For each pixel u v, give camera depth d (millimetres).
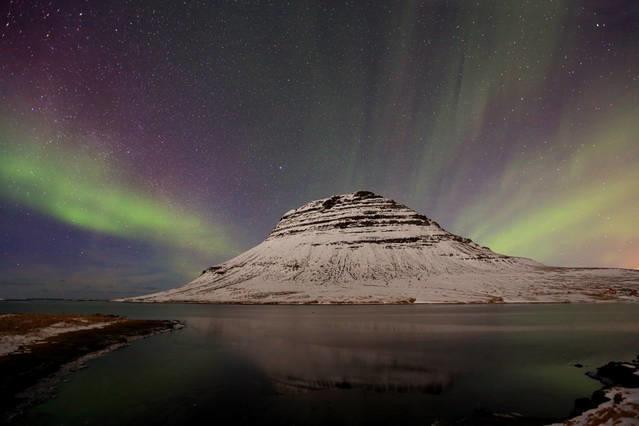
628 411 15297
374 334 51062
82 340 41781
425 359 32062
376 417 17703
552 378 25062
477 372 26812
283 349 38156
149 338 48375
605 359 31406
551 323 63469
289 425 16812
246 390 22469
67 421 17312
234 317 87750
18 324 49938
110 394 21703
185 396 21281
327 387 23078
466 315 85812
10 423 17062
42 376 26016
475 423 16797
